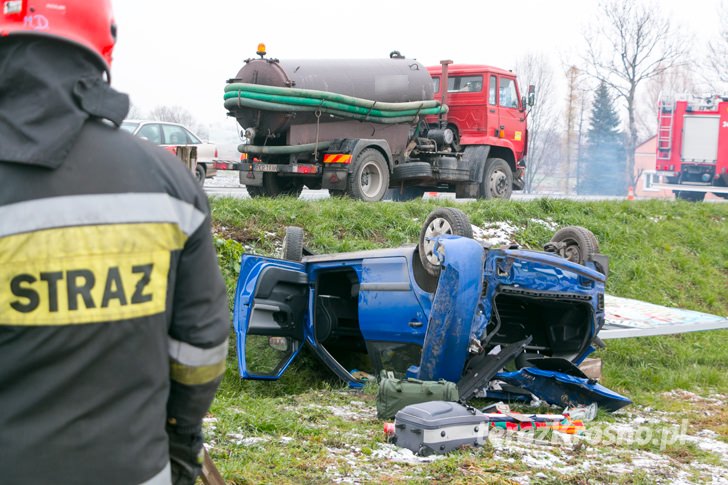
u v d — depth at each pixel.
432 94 15.77
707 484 5.02
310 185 15.81
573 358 7.33
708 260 14.16
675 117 27.72
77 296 1.83
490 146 17.58
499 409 6.41
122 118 1.95
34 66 1.86
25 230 1.81
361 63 14.82
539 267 6.66
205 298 2.03
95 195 1.87
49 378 1.81
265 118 13.96
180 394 2.08
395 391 5.95
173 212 1.96
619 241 13.89
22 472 1.78
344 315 7.95
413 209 13.03
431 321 6.27
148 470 1.88
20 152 1.81
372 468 4.77
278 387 7.50
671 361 9.80
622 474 5.03
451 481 4.57
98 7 1.98
